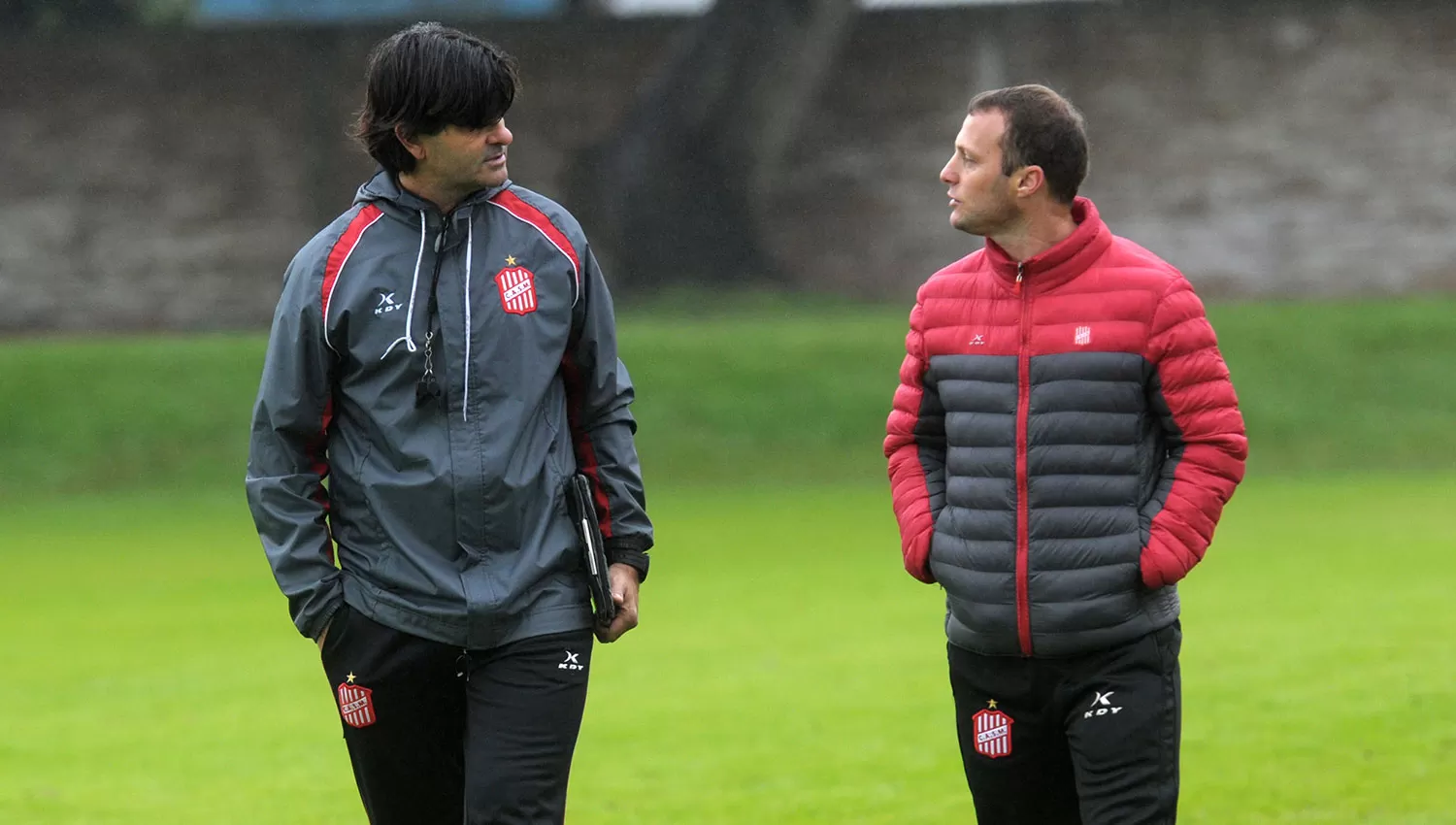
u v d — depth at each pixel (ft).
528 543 42.22
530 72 277.85
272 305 273.95
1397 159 276.62
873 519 164.55
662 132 276.21
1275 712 78.84
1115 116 279.69
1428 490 176.55
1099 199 280.51
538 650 42.22
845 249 282.97
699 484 195.62
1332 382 223.71
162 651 105.40
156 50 269.44
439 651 42.14
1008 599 42.75
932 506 45.11
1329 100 276.82
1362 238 278.05
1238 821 61.98
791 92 275.80
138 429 209.26
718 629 107.45
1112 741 42.70
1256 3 276.00
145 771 75.20
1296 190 278.05
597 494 44.52
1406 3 274.98
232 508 183.42
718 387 219.00
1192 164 279.08
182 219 271.49
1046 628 42.50
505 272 42.37
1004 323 43.34
